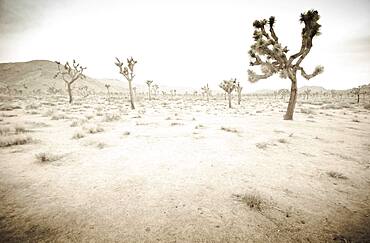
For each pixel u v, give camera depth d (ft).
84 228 11.19
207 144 30.45
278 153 26.32
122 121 53.26
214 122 54.03
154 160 23.03
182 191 15.80
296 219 12.29
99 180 17.51
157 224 11.70
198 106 129.70
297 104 157.58
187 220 12.11
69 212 12.67
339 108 114.93
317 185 17.11
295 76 56.29
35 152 24.64
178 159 23.47
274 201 14.35
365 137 37.45
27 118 53.42
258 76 56.29
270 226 11.62
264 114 78.48
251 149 28.02
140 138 33.71
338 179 18.42
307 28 49.08
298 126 48.55
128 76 93.20
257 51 51.26
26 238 10.21
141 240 10.37
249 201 13.91
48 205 13.38
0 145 26.53
